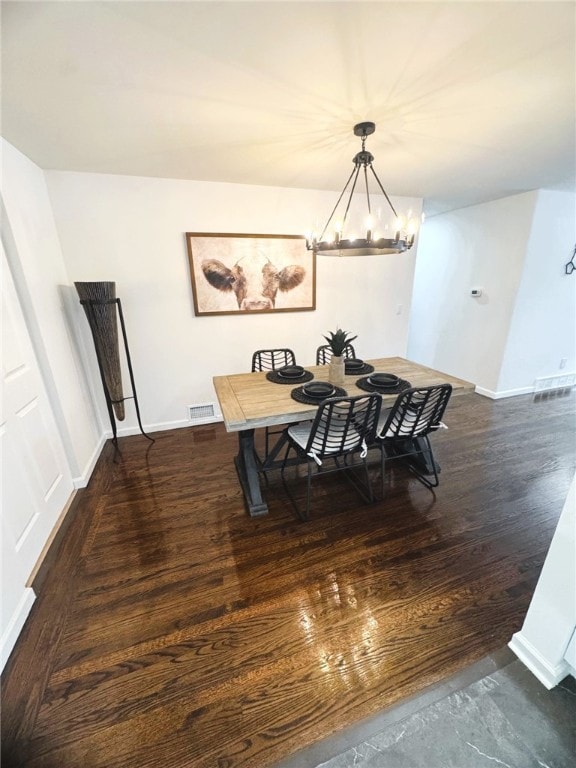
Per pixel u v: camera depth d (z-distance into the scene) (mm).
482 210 3914
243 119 1722
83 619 1464
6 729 1107
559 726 1087
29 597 1524
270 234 3105
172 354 3133
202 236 2887
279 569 1708
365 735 1079
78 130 1808
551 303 3938
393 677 1238
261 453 2918
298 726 1108
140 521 2061
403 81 1412
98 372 2949
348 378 2461
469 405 3867
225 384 2355
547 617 1175
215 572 1692
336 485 2404
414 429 2129
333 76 1369
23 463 1725
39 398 1991
